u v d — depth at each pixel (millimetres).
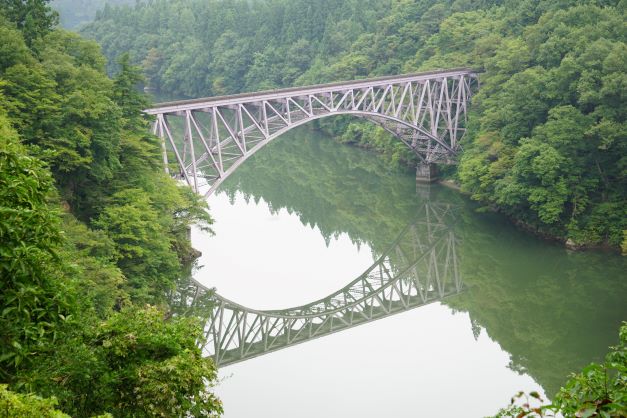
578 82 56344
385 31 104500
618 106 54188
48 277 14648
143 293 32906
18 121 33094
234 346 38250
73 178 36250
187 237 52188
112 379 15781
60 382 15133
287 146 99625
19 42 37688
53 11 46469
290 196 74812
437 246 57625
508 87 64000
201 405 16797
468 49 82500
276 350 38062
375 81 63875
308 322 43031
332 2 128250
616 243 51969
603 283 46375
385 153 90188
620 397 7859
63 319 14164
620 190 54188
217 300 44375
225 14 152500
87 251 27531
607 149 54406
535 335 39562
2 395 10875
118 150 38719
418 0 108062
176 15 166625
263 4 155500
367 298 47250
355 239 60094
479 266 52156
